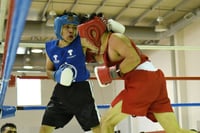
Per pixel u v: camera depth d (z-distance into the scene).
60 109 2.12
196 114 6.21
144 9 5.78
